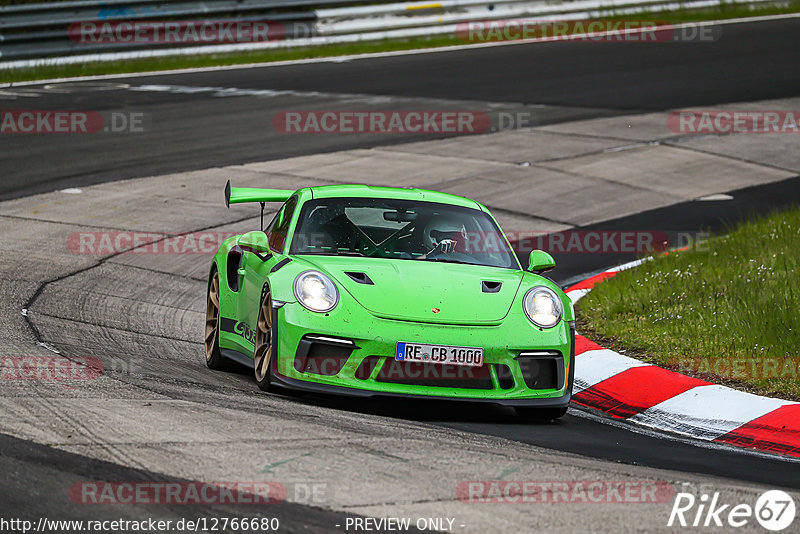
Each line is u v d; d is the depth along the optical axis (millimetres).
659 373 27000
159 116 68125
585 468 18266
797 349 27641
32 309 31469
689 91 79250
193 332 31750
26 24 81125
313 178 53844
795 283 33594
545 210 50844
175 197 50031
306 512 14664
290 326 22422
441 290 23344
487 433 21375
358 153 59938
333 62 89625
